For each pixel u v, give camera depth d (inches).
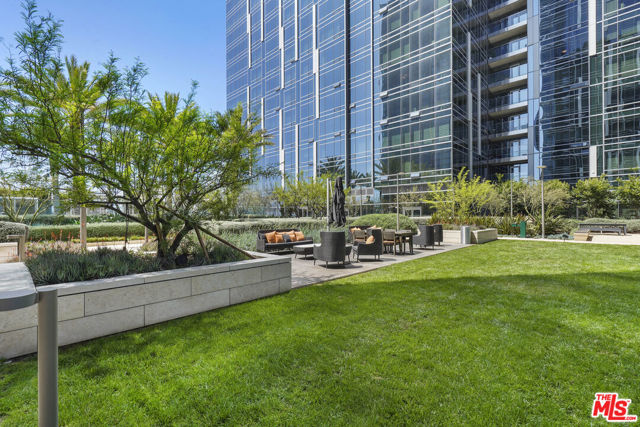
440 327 157.9
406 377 111.0
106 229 714.2
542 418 89.9
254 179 251.1
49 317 59.1
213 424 88.5
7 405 95.5
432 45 1077.1
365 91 1282.0
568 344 136.6
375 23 1251.8
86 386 106.5
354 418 90.0
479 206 901.2
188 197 222.8
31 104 161.2
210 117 230.7
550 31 1195.9
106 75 174.7
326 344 138.6
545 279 267.7
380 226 644.1
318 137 1466.5
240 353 130.1
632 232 761.0
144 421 89.5
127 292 155.9
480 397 99.3
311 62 1502.2
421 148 1101.7
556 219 754.8
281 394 102.0
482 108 1306.6
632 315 173.0
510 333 148.9
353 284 256.8
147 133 196.5
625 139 992.2
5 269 84.1
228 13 2167.8
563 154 1152.8
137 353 130.6
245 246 440.5
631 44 984.9
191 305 180.2
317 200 1259.8
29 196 200.8
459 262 367.6
